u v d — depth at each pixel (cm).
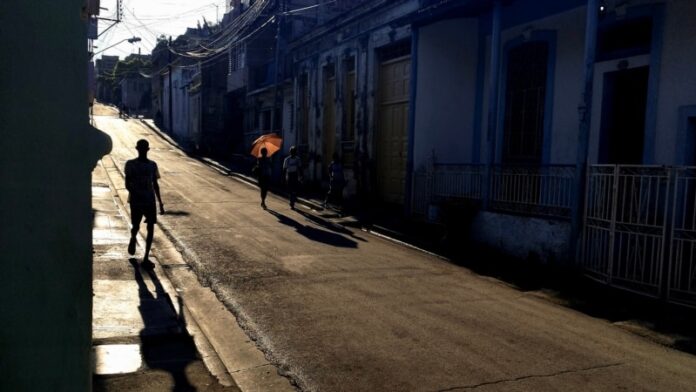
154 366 465
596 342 557
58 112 114
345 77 1838
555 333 580
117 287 686
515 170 1009
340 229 1219
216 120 3675
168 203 1484
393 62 1554
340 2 2598
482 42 1261
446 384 441
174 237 1025
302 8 2597
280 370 465
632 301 708
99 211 1263
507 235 988
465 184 1142
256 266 829
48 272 114
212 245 970
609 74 934
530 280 812
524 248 947
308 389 430
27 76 110
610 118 947
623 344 555
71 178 116
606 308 680
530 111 1119
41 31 111
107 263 802
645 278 739
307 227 1219
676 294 694
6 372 110
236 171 2536
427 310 644
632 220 750
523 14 1120
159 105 5484
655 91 847
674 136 821
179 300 659
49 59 112
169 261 845
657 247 716
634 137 908
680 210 721
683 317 646
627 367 494
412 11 1405
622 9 894
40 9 110
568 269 851
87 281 120
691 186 731
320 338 541
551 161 1059
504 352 517
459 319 614
